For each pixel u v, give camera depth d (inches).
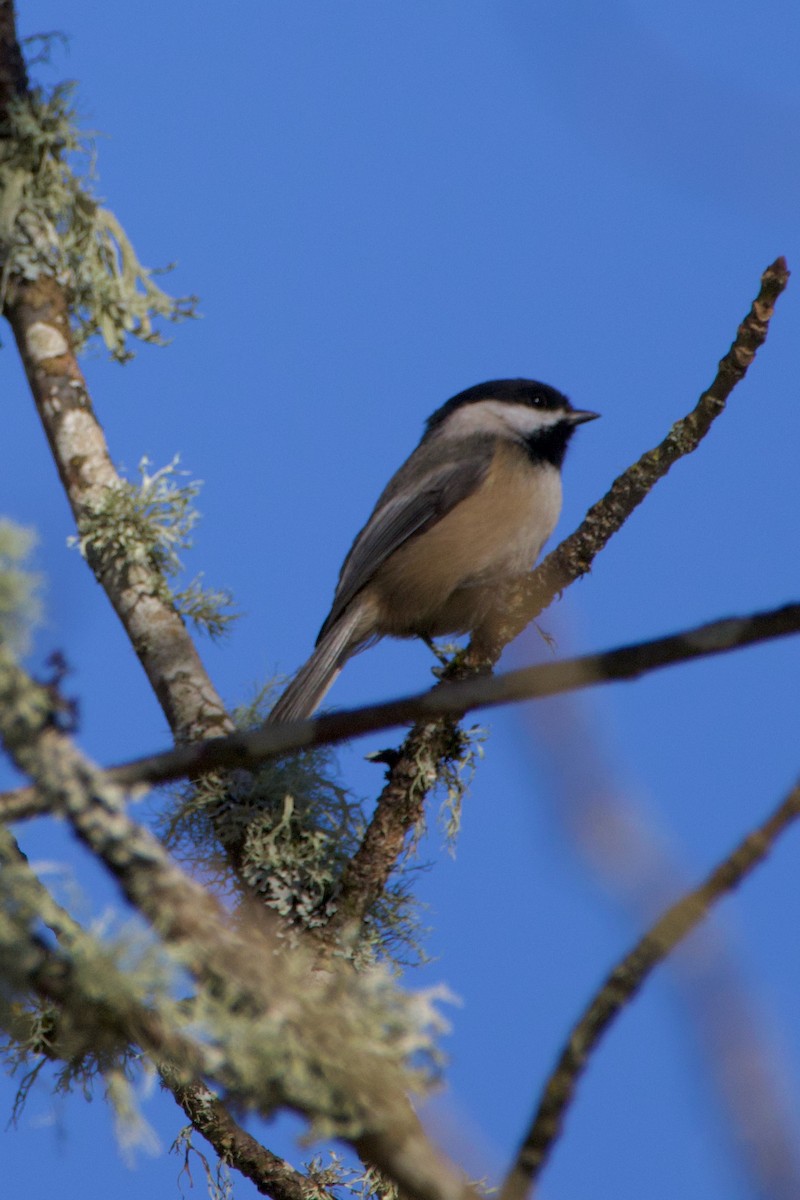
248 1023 156.3
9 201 342.3
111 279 347.9
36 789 161.3
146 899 162.7
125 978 156.8
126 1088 183.3
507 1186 144.6
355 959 257.6
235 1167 249.4
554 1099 143.9
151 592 309.1
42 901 161.6
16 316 338.6
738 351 274.4
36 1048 212.4
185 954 159.6
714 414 283.3
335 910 265.0
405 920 276.5
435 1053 161.0
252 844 271.7
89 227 347.6
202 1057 158.6
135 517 313.0
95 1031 161.3
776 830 133.0
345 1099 153.6
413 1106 157.5
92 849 163.3
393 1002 164.2
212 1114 251.0
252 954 164.1
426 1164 151.7
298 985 164.7
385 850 267.9
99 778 163.6
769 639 159.5
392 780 272.8
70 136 349.1
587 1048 143.3
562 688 158.7
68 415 327.0
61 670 159.2
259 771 281.3
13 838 165.2
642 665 161.5
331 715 175.9
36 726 159.9
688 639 161.0
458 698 168.7
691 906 129.6
